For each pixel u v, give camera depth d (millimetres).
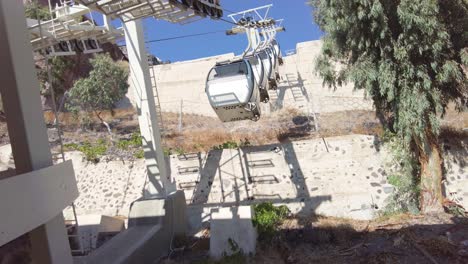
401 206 12758
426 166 12391
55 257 5316
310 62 23938
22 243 8062
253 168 15250
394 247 9289
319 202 14078
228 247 9766
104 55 24703
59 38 10734
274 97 23766
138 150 17422
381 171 14070
